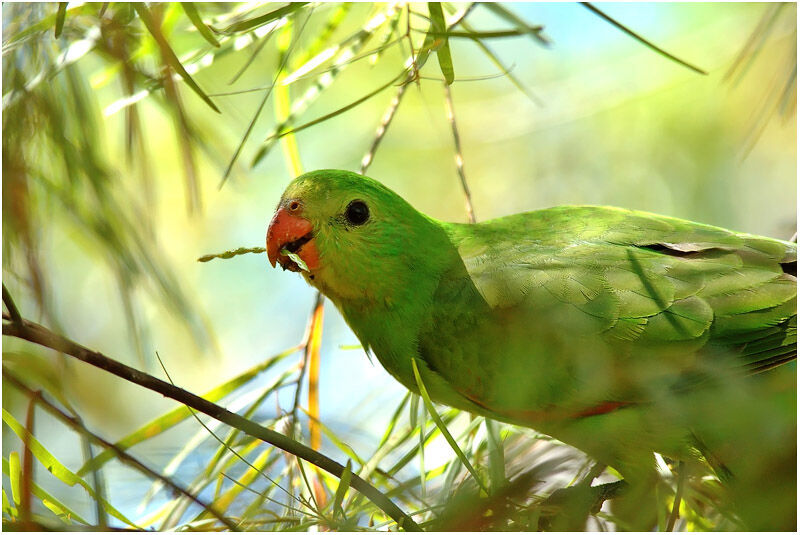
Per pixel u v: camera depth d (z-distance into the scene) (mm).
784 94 5922
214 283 10453
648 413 5965
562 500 5508
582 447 6230
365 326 6645
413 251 6434
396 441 5762
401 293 6426
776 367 5871
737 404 5797
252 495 5504
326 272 6371
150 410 9352
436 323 6363
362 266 6324
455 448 4707
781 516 5402
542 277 6156
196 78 6844
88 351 4426
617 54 10578
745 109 9789
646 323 5879
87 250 6098
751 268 5977
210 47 5262
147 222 5977
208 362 9828
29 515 4121
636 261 6086
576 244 6316
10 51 5094
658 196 10180
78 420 4539
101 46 5027
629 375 5895
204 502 5043
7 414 4449
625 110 10352
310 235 6273
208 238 10422
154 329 8859
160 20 4738
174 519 5254
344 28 8648
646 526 5707
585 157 10438
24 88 5148
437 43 4520
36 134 5309
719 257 6047
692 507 5508
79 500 6039
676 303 5891
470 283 6340
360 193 6301
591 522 5711
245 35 5230
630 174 10258
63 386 5285
